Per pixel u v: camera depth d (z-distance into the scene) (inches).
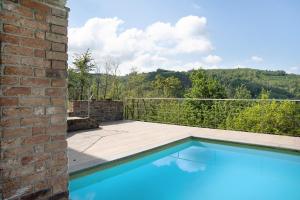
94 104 361.1
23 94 71.8
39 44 75.0
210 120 362.3
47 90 77.4
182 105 381.1
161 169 203.8
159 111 399.5
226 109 351.9
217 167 208.8
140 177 187.5
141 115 414.6
